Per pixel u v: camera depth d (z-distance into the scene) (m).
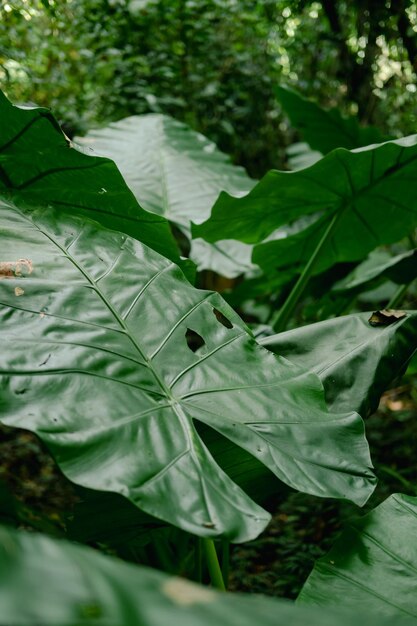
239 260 3.75
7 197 1.88
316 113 4.35
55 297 1.58
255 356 1.70
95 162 1.88
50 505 3.84
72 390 1.34
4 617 0.45
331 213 2.83
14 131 1.82
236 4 4.96
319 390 1.67
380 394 1.91
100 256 1.78
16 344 1.40
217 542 1.93
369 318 2.17
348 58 5.08
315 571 1.56
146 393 1.43
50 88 3.82
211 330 1.70
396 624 0.61
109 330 1.56
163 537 1.74
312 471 1.42
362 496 1.41
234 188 3.88
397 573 1.53
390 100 5.20
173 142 4.09
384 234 3.10
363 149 2.27
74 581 0.53
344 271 3.48
